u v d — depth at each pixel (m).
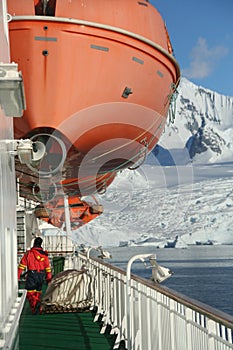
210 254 108.94
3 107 3.43
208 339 3.08
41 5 10.50
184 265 75.88
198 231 140.38
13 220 6.34
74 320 9.31
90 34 10.45
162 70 12.19
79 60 10.46
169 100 13.20
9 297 4.75
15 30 10.16
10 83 3.09
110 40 10.70
